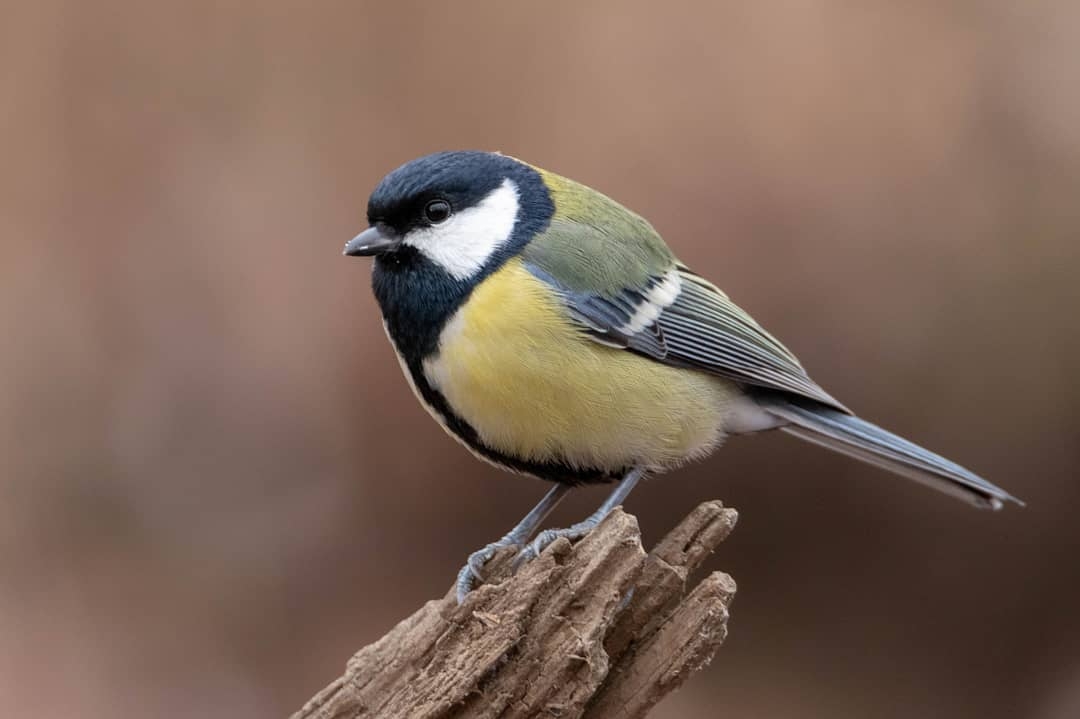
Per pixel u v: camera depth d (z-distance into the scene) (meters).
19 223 12.19
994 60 12.24
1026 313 11.52
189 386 11.99
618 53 12.41
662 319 7.52
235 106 12.60
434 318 7.04
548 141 12.23
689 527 6.07
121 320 12.09
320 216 12.30
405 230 7.10
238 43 12.67
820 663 12.07
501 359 6.93
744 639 12.15
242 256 12.15
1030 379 11.44
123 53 12.58
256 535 11.89
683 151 12.02
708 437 7.74
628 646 6.05
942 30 12.33
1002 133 12.08
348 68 12.66
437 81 12.55
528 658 5.77
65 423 11.97
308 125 12.55
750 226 11.73
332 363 11.95
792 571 12.02
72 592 11.73
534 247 7.21
